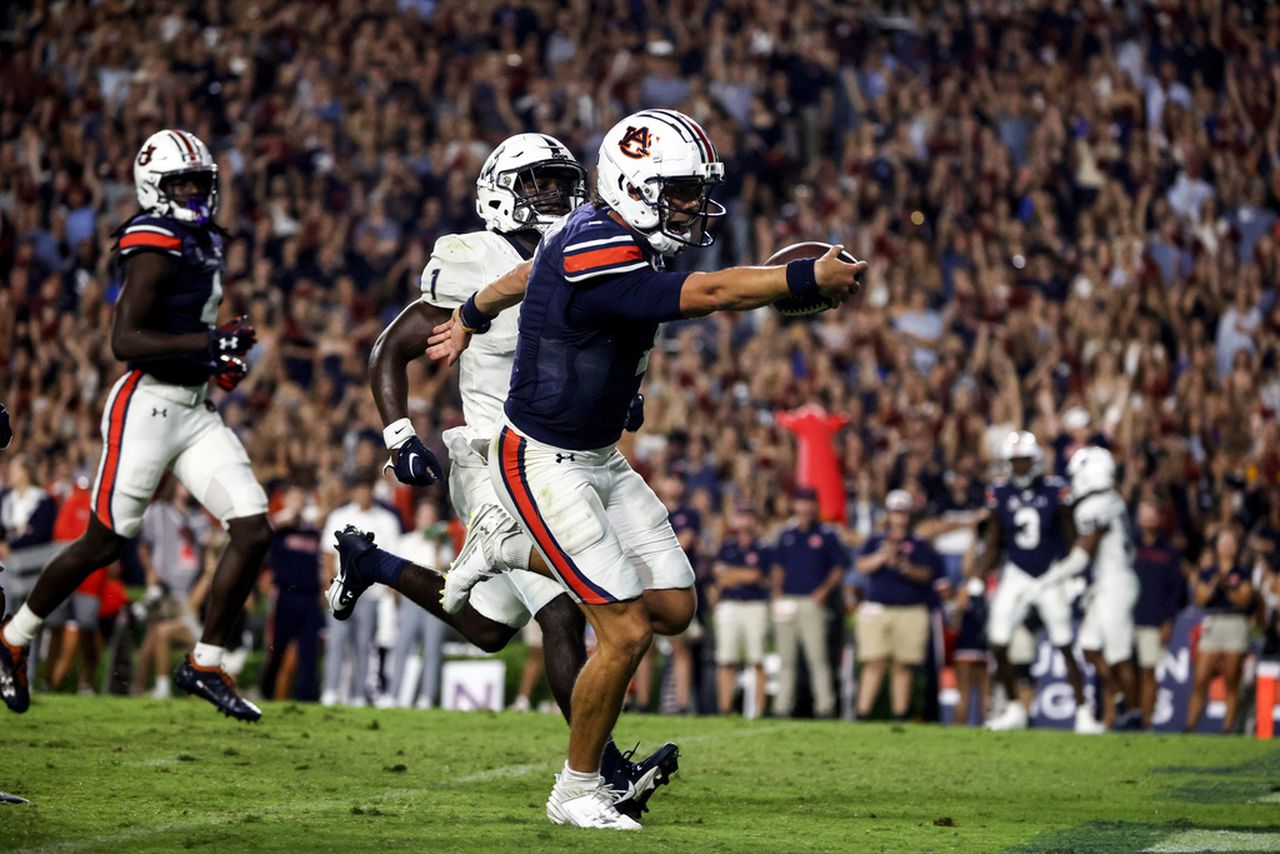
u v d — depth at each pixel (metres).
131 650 38.88
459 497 17.20
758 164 61.41
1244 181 62.59
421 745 20.88
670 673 40.22
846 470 47.22
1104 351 51.38
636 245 13.66
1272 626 37.94
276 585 38.00
